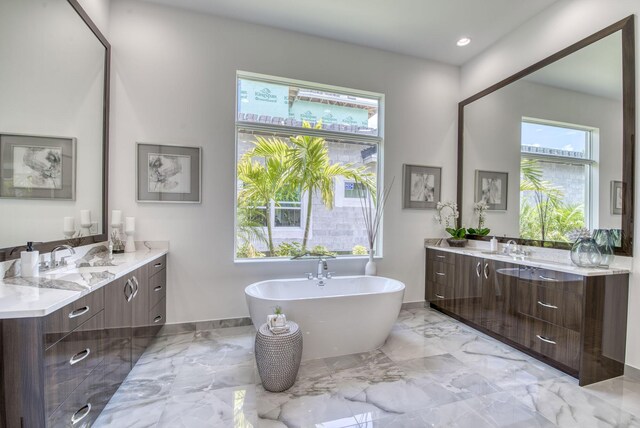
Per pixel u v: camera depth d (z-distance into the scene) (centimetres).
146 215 293
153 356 251
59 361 132
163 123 296
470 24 324
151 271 254
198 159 306
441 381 217
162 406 185
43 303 126
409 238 390
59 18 204
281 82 345
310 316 246
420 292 397
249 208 339
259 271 328
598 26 253
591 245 235
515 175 329
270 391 202
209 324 311
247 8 300
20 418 120
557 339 234
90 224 247
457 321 344
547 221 293
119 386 199
